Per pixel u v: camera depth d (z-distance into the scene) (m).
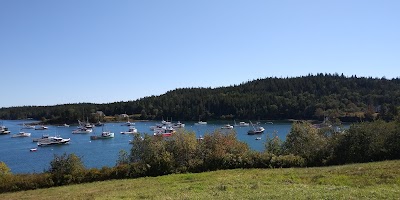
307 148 51.78
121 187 33.72
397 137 44.56
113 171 45.34
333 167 37.09
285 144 58.06
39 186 42.44
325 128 58.31
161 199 22.81
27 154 118.62
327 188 22.70
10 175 44.06
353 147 45.97
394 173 26.67
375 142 45.38
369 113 171.50
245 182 28.03
